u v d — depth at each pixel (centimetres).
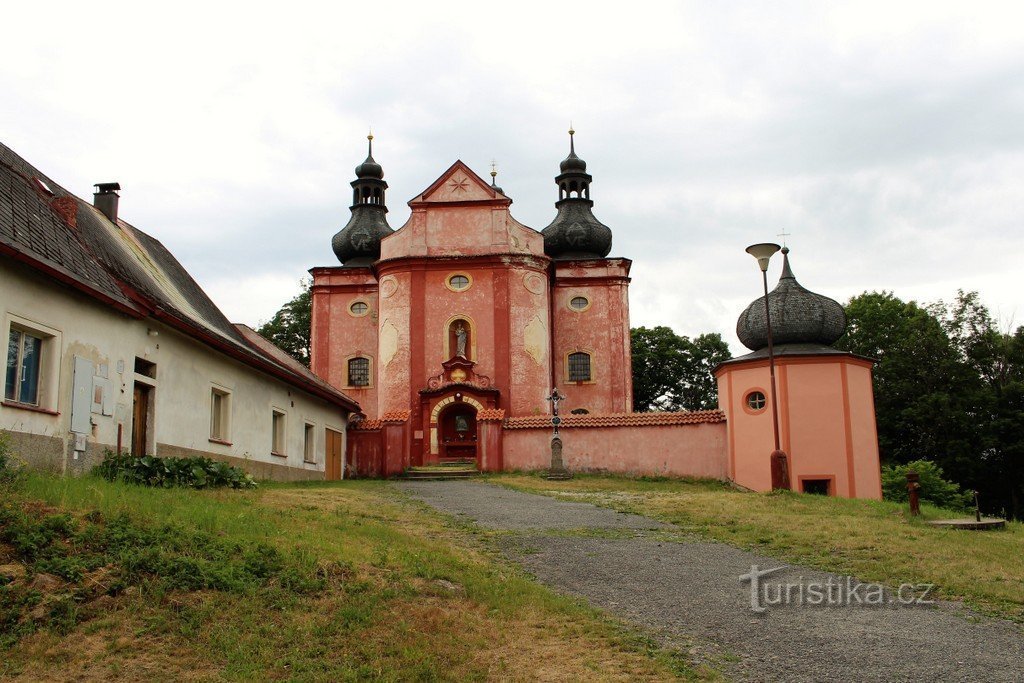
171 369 2091
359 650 909
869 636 999
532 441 3334
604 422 3284
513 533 1630
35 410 1553
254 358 2473
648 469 3219
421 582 1130
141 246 2556
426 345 4000
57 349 1631
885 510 1972
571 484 2867
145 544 1078
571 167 5109
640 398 7012
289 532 1277
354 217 5122
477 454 3378
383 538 1384
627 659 917
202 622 941
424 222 4116
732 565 1368
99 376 1767
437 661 896
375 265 4169
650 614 1084
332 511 1673
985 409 4769
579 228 4919
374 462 3503
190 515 1239
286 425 2848
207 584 1015
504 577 1237
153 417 1994
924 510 1994
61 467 1625
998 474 4775
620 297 4625
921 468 3569
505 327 3991
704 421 3197
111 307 1811
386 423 3494
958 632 1021
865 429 3042
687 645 965
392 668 875
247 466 2514
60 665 844
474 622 1012
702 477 3169
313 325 4672
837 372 3027
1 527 1039
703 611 1098
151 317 1961
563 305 4638
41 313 1588
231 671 854
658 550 1482
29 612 916
